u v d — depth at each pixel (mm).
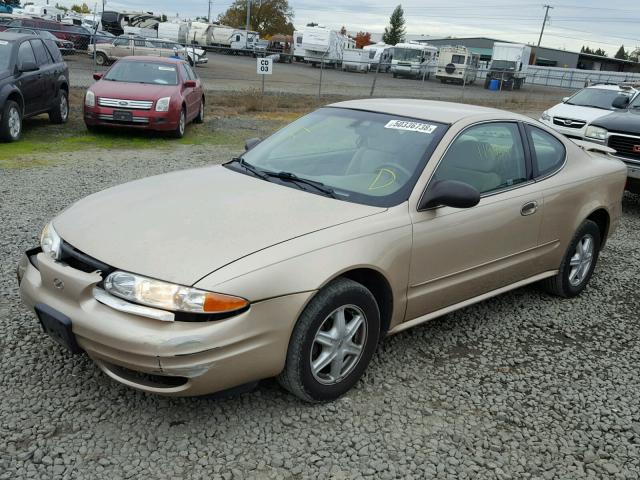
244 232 3014
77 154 9695
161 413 3064
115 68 12555
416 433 3064
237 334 2727
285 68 44031
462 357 3893
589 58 87188
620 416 3371
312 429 3027
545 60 87375
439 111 4133
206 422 3020
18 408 3025
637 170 7812
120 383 2975
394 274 3324
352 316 3244
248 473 2693
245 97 19172
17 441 2787
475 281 3943
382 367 3672
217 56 48906
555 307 4820
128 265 2779
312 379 3078
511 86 43188
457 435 3076
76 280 2828
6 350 3551
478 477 2787
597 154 5285
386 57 53281
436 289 3672
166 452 2787
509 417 3270
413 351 3912
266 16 85875
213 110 16781
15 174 7977
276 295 2811
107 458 2719
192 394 2770
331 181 3664
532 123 4523
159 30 47062
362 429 3059
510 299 4922
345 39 55062
